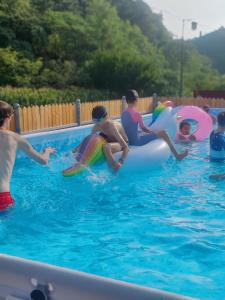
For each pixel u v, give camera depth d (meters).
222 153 6.88
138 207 4.58
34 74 24.19
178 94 29.84
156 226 3.95
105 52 24.81
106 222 4.08
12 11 26.64
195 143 8.79
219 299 2.62
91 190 5.25
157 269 3.03
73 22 29.48
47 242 3.57
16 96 15.43
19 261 1.54
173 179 5.83
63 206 4.59
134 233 3.77
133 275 2.95
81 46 28.27
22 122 10.88
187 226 3.95
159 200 4.84
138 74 24.23
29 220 4.09
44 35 26.94
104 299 1.33
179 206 4.61
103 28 30.11
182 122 8.95
